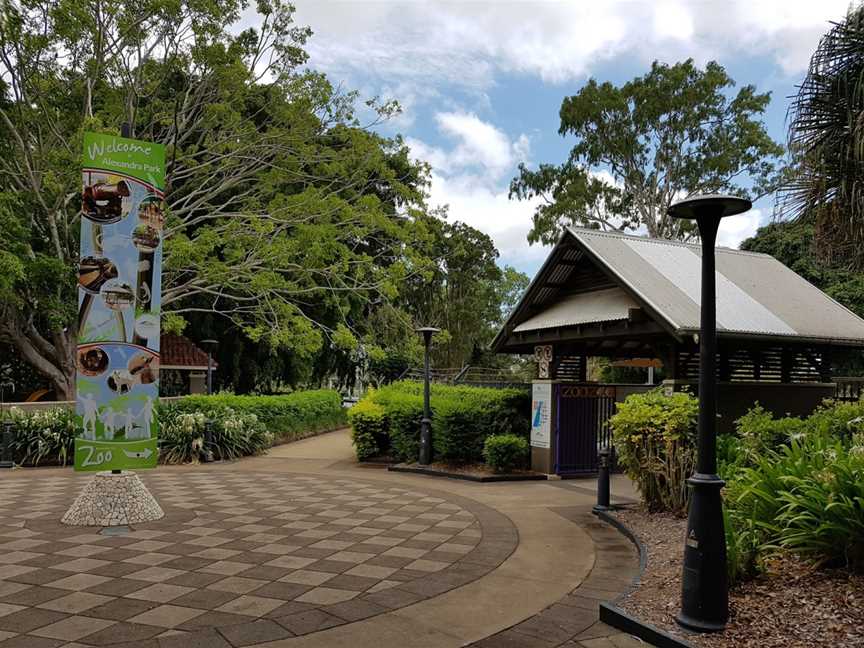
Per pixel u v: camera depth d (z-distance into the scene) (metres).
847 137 7.77
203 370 28.84
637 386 16.05
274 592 5.89
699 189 33.62
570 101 34.34
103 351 8.75
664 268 13.71
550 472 13.49
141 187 9.08
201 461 16.08
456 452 14.28
